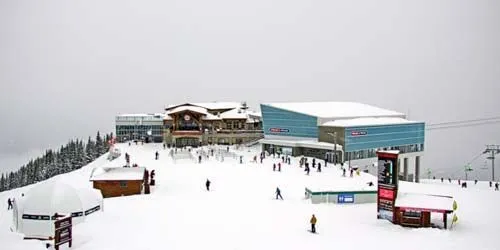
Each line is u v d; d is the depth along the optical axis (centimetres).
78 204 3819
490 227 3984
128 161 7831
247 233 3659
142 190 5597
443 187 6912
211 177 6612
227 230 3734
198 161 8281
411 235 3703
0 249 3058
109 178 5531
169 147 10600
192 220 4050
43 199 3600
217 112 12488
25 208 3578
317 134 9825
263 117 10719
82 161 12275
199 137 10956
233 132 11419
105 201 4962
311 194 4972
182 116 11112
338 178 6662
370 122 9975
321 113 10138
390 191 4159
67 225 3125
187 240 3403
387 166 4178
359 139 9525
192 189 5791
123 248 3147
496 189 7406
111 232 3544
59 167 12206
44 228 3509
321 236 3625
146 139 12131
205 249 3209
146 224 3850
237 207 4678
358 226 3972
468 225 4062
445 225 3947
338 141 9375
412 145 10888
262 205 4800
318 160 9038
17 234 3547
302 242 3450
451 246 3397
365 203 5003
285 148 10031
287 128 10319
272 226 3903
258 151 10250
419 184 7281
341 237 3609
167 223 3909
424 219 3975
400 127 10500
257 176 6706
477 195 5938
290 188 5844
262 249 3256
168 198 5197
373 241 3512
